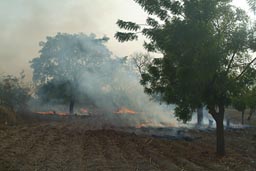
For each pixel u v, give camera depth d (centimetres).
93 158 1560
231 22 1662
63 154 1650
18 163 1372
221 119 1736
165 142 2250
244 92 1689
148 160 1530
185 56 1566
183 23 1542
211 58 1512
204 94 1630
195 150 1912
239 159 1623
